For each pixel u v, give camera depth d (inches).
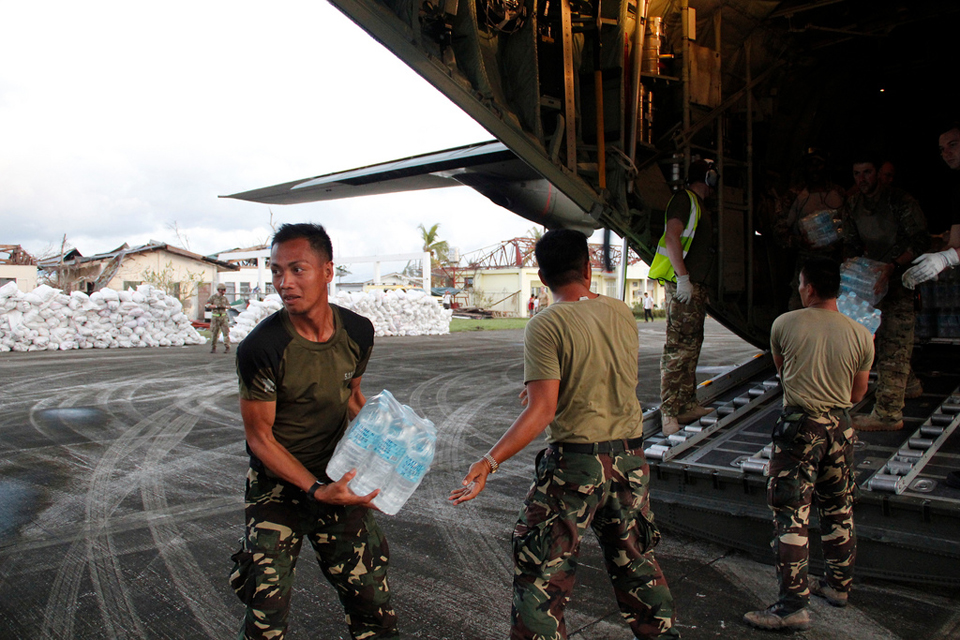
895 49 265.7
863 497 128.1
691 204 183.3
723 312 234.5
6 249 1201.4
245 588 78.2
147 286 685.9
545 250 93.0
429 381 428.5
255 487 81.9
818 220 200.1
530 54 187.6
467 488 81.0
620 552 86.7
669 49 222.4
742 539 143.6
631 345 89.3
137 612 118.3
